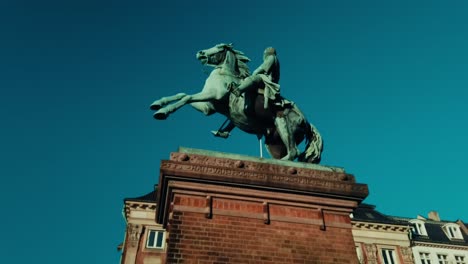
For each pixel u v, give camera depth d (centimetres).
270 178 713
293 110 870
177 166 686
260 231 671
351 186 752
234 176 698
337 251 688
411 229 3388
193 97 781
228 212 675
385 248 3158
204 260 619
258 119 854
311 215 716
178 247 622
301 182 727
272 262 646
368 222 3195
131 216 2912
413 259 3153
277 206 709
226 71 858
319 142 861
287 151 820
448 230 3688
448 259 3403
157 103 742
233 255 635
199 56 891
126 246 2794
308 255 670
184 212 656
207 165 698
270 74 898
